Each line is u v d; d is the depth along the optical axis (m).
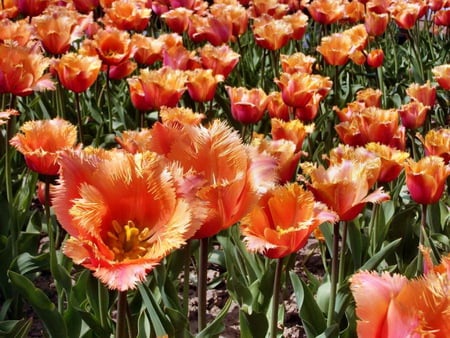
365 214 1.54
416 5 2.46
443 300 0.71
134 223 0.81
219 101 1.92
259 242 0.90
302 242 0.93
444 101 2.43
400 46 3.14
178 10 2.25
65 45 1.75
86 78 1.54
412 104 1.62
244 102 1.51
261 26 2.11
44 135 1.16
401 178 1.60
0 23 1.71
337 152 1.17
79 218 0.78
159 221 0.81
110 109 1.90
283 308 1.25
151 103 1.52
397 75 2.85
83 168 0.80
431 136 1.38
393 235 1.44
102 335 1.15
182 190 0.80
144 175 0.80
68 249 0.77
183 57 1.77
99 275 0.76
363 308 0.74
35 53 1.39
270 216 0.93
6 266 1.33
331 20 2.46
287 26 2.08
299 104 1.57
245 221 0.91
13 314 1.35
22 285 1.12
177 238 0.77
